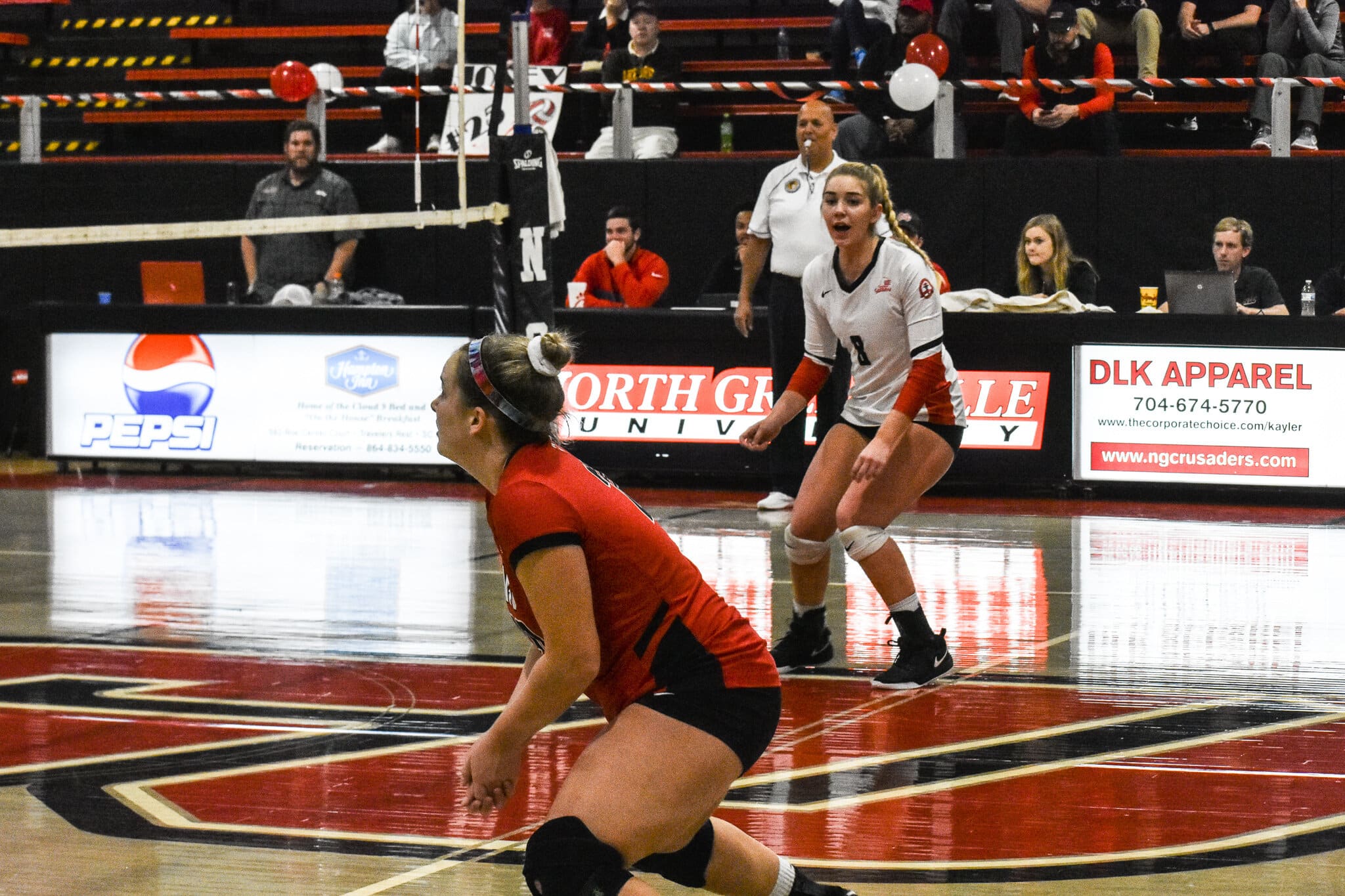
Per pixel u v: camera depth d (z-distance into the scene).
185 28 26.45
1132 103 21.69
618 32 22.86
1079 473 16.80
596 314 17.66
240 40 27.06
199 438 18.50
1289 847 6.29
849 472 9.07
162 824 6.62
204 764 7.53
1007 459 16.94
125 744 7.88
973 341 16.92
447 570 12.71
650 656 4.50
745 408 17.33
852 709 8.56
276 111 25.02
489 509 4.50
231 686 9.08
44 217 21.52
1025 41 20.84
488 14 26.38
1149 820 6.64
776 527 14.93
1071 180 19.19
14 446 21.06
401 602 11.46
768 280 18.12
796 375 9.30
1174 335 16.34
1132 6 21.86
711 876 4.76
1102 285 19.33
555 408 4.54
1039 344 16.77
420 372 17.81
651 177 20.14
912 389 8.54
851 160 19.70
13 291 21.77
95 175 21.38
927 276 8.59
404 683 9.15
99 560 13.14
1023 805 6.85
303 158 19.55
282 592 11.82
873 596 11.75
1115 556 13.31
